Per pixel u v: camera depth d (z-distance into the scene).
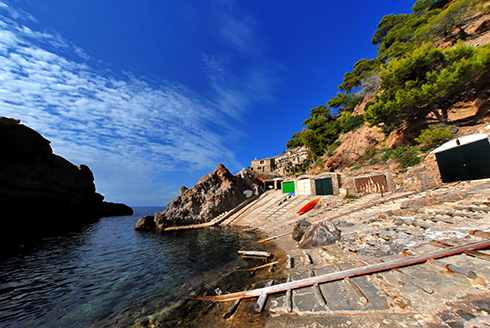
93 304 7.37
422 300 3.97
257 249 13.22
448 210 9.16
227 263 10.84
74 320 6.40
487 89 18.70
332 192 25.73
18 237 24.03
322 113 57.53
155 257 13.78
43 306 7.41
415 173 16.81
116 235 25.30
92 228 33.41
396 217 10.40
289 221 20.08
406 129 24.25
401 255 6.18
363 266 5.99
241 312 5.37
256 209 30.70
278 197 33.72
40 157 40.78
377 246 7.58
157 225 30.84
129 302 7.31
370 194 20.36
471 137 12.42
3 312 7.04
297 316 4.57
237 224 26.94
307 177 30.00
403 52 33.38
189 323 5.47
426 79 21.20
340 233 10.05
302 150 57.19
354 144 33.00
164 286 8.53
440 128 18.47
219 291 7.25
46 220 41.31
